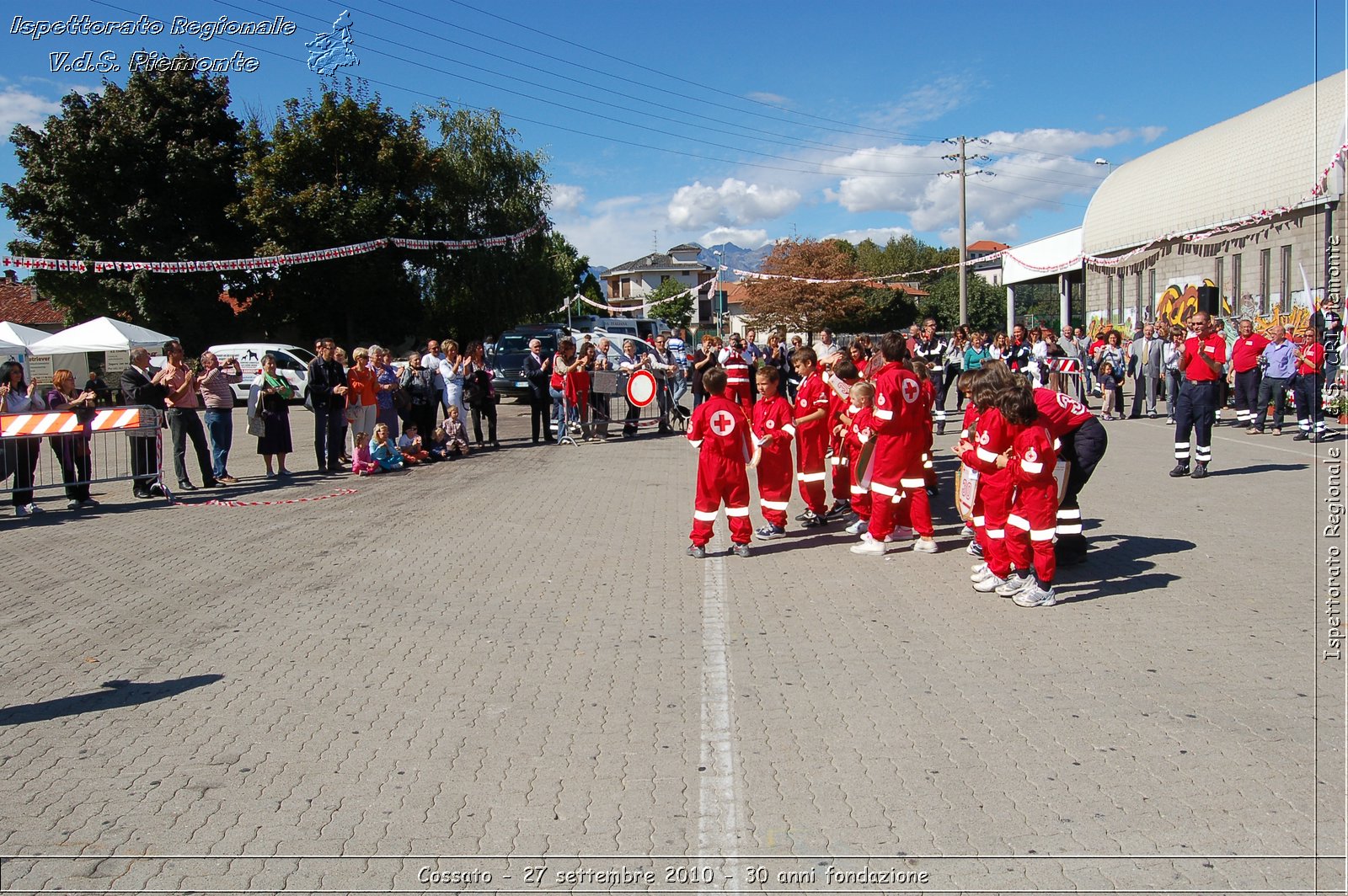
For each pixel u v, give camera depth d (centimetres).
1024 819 366
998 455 664
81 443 1148
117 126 3509
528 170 3938
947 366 1761
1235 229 2394
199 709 498
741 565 796
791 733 450
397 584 748
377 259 3506
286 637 620
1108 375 1989
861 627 613
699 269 9175
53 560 870
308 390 1391
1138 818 364
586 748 439
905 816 371
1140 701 475
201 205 3747
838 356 1062
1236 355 1602
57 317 4753
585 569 789
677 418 1964
